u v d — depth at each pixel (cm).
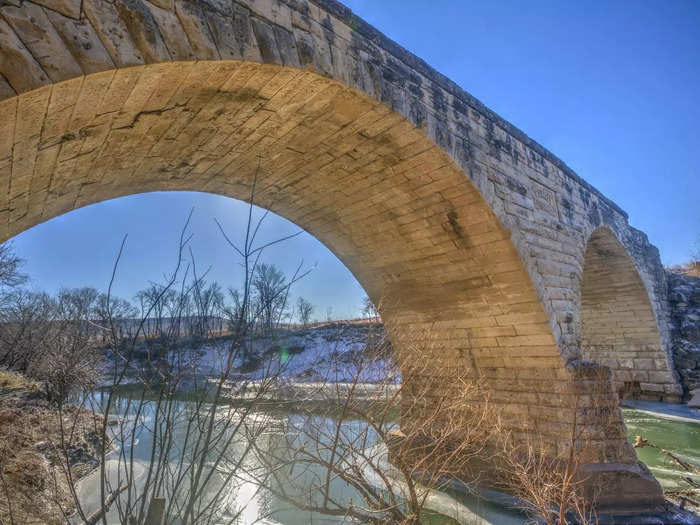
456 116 939
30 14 397
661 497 936
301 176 1018
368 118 794
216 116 720
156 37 487
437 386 969
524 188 1117
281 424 505
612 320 2333
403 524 569
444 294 1230
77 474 883
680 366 2333
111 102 543
